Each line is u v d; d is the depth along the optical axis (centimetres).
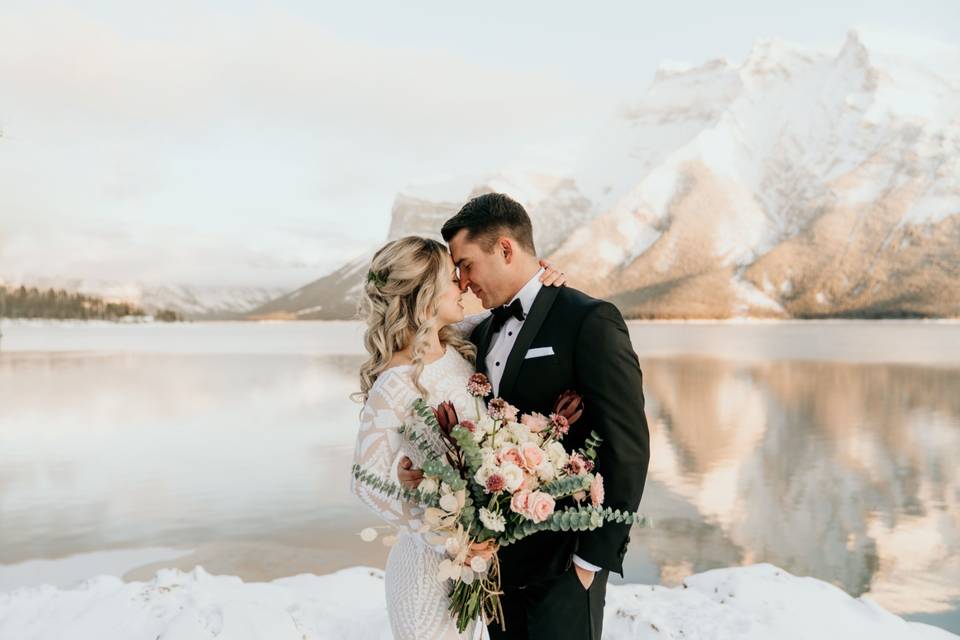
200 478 1062
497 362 199
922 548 786
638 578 664
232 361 4262
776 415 1970
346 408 1947
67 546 721
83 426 1662
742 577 343
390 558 205
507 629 192
